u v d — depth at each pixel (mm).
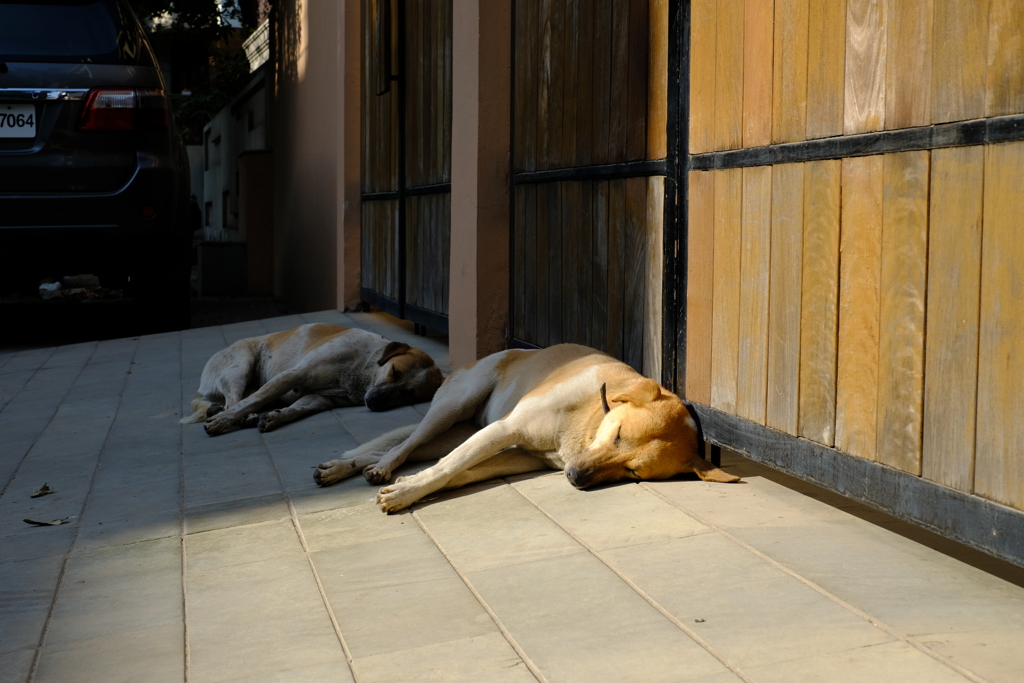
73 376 6703
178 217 7734
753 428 3311
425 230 6926
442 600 2588
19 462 4551
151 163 7234
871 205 2750
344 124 8938
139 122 7188
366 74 8539
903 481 2670
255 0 17422
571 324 4656
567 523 3080
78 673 2342
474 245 5422
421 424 3953
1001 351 2350
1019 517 2309
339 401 5246
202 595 2771
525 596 2566
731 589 2498
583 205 4488
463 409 3990
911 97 2600
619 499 3266
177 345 7688
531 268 5113
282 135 13336
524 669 2168
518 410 3604
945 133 2486
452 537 3062
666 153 3775
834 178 2891
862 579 2531
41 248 7164
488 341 5484
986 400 2398
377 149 8242
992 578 2545
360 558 2953
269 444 4551
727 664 2107
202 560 3062
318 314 9023
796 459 3102
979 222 2398
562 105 4676
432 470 3439
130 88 7164
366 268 8820
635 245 4035
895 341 2682
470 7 5379
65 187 7062
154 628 2574
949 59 2475
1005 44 2312
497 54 5309
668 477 3449
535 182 5004
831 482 2947
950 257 2492
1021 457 2305
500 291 5465
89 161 7090
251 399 4945
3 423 5406
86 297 12438
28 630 2625
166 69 22641
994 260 2359
